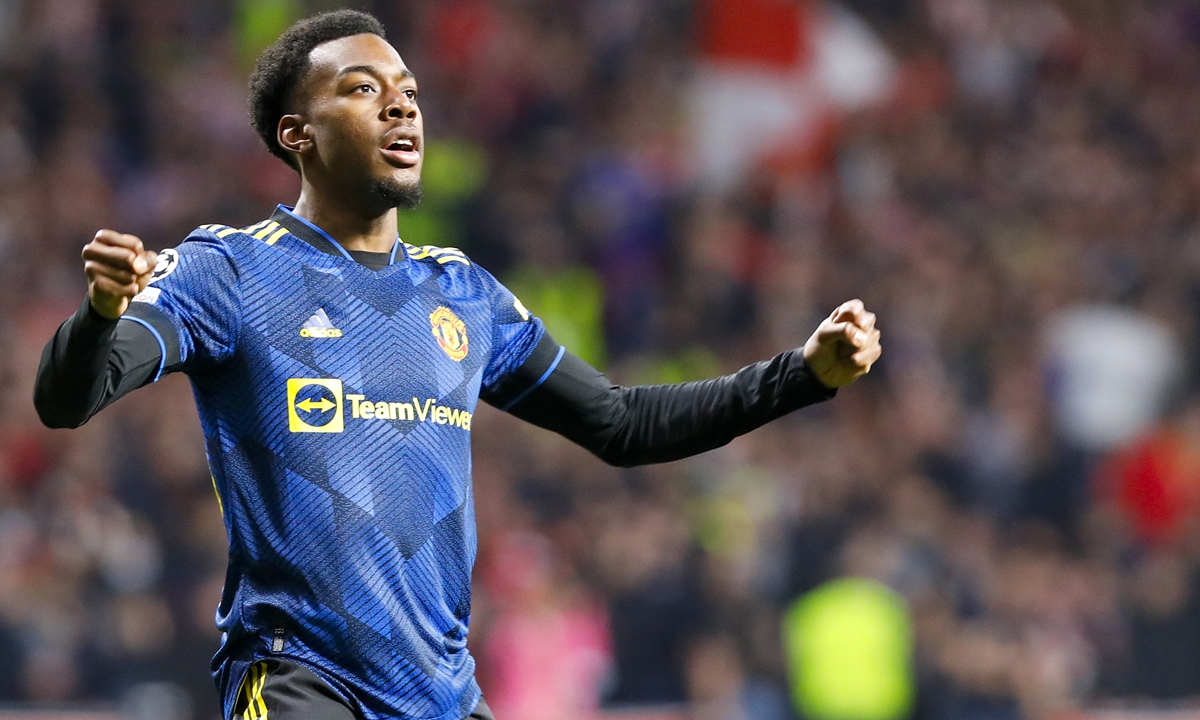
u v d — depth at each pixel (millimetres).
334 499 11477
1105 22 61062
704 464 38594
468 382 12219
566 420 13242
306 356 11648
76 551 33438
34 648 32188
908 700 32344
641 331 46375
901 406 42812
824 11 56125
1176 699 37781
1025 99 57969
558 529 36969
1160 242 52750
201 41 50469
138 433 36000
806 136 52281
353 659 11430
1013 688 33281
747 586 35406
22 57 47875
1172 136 58250
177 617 33031
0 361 37625
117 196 45875
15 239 42500
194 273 11586
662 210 49531
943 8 59094
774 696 33594
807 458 39875
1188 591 38625
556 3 54812
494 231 47219
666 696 34562
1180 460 42594
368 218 12328
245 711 11500
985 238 51875
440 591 11836
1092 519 41531
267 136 12805
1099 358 46844
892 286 47781
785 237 49969
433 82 51281
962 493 41844
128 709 31359
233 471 11594
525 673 32531
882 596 32500
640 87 53875
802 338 45750
